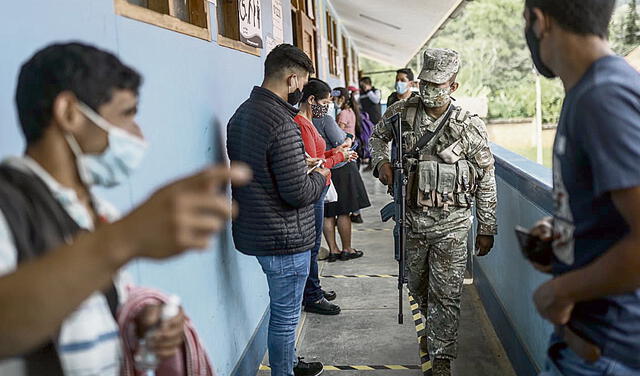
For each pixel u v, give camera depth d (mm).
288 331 2627
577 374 1312
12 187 837
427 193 2768
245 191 2471
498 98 25641
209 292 2508
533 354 2729
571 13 1199
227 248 2816
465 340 3553
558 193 1301
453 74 2676
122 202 1740
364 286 4609
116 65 935
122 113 942
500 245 3521
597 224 1215
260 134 2383
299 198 2430
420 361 3285
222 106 2857
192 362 1108
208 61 2662
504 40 29250
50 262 704
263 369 3289
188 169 2328
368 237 6223
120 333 1023
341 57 14703
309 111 3621
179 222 685
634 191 1084
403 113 2861
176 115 2207
